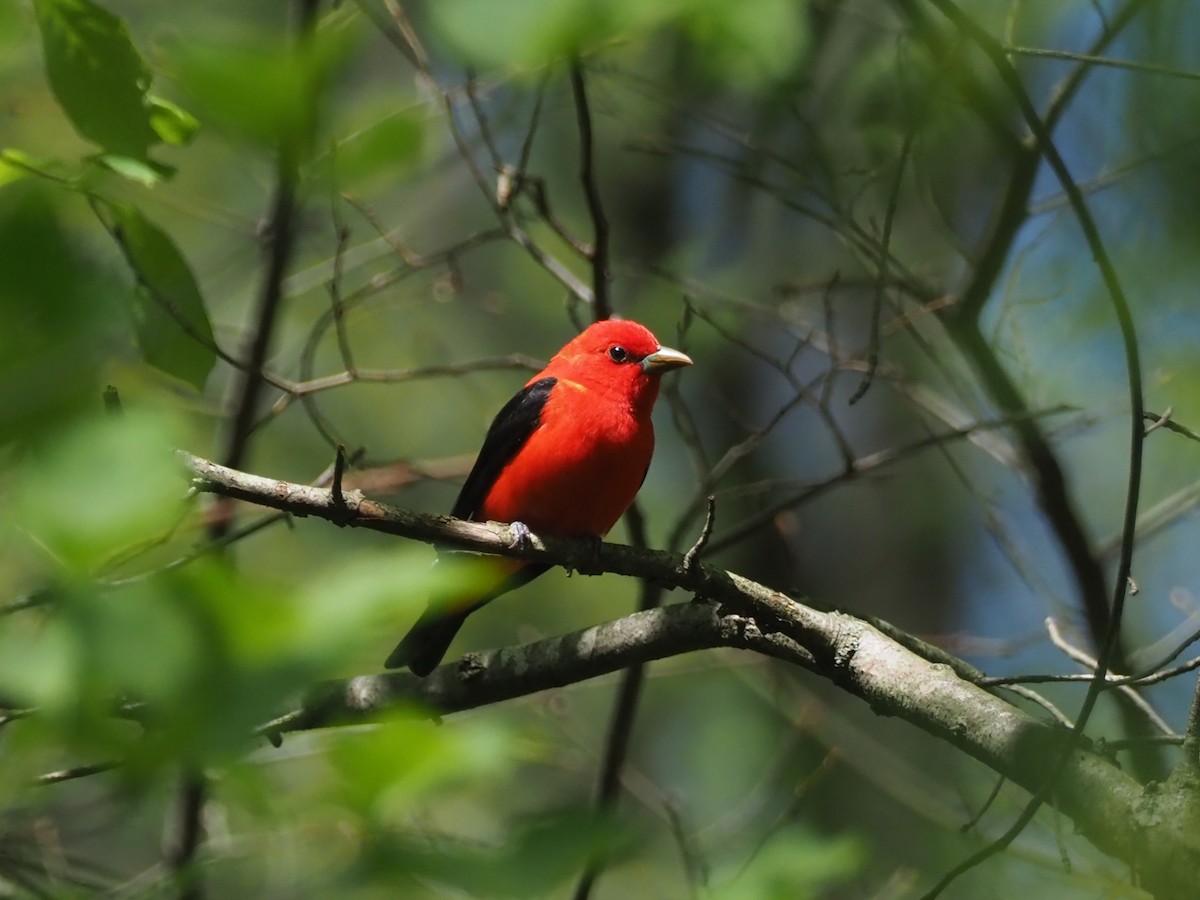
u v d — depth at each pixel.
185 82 3.46
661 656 8.44
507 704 13.38
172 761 2.92
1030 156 10.58
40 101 9.82
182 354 6.25
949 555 17.06
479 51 4.23
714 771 16.44
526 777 14.07
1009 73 6.28
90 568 2.86
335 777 3.73
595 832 3.52
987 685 7.18
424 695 8.76
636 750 17.05
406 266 11.72
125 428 2.75
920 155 10.80
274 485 7.25
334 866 4.35
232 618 2.83
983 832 11.88
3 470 2.77
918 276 12.39
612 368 10.56
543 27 4.22
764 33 7.36
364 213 11.12
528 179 10.96
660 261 15.55
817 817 14.59
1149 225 9.77
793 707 15.14
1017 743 6.80
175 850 10.75
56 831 10.50
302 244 14.41
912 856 13.80
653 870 13.00
